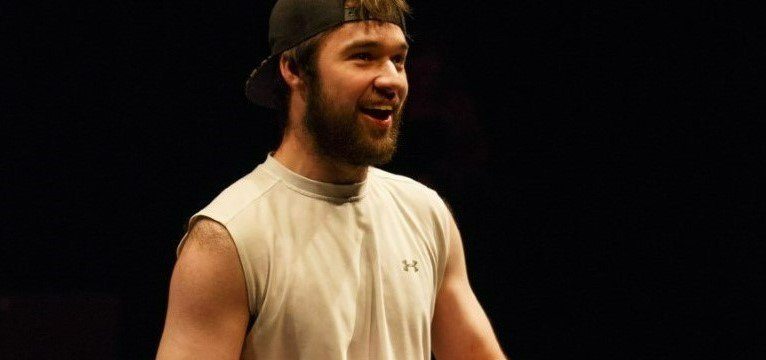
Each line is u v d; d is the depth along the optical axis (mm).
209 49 4461
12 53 4453
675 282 4449
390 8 2275
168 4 4434
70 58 4480
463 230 4262
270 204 2289
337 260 2291
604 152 4516
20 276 4629
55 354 4387
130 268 4660
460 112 4219
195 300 2188
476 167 4242
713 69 4496
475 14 4434
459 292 2527
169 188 4590
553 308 4344
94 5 4434
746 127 4488
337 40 2250
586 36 4508
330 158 2309
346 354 2264
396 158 4191
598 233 4453
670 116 4520
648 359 4418
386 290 2336
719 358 4430
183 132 4535
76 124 4543
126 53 4480
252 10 4418
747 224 4461
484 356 2492
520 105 4516
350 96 2236
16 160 4555
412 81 4219
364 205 2385
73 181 4598
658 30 4508
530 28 4500
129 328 4652
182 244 2273
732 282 4461
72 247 4648
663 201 4496
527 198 4434
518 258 4309
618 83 4531
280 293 2225
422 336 2391
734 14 4469
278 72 2402
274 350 2234
